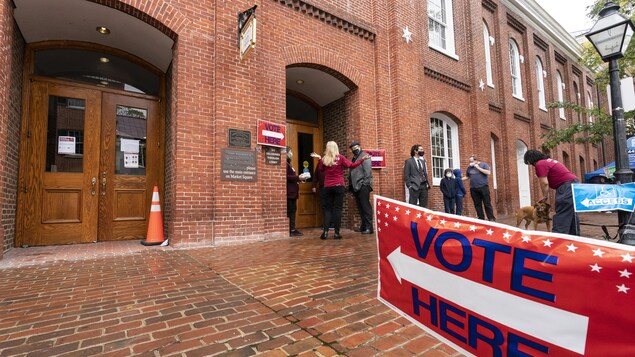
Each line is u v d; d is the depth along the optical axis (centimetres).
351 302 270
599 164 2270
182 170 530
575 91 1988
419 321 152
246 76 596
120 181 614
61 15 518
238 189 571
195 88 552
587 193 425
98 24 550
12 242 504
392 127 849
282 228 627
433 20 1082
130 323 230
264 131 609
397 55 849
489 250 124
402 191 830
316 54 721
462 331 132
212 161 558
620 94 504
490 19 1323
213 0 583
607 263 96
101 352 190
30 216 531
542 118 1586
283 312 250
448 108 1048
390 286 169
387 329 221
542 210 676
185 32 550
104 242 579
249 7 614
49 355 187
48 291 299
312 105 919
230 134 571
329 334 213
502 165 1262
